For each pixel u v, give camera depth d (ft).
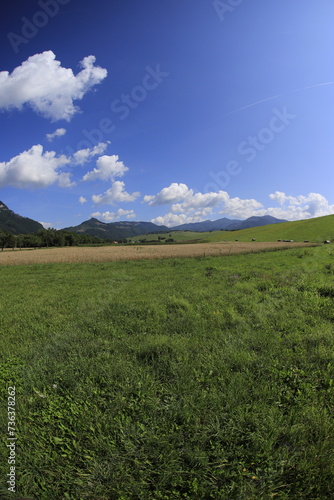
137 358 16.26
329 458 8.47
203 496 7.77
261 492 7.70
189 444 9.37
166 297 31.14
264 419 10.12
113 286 43.16
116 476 8.45
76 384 13.39
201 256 112.06
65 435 10.28
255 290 32.58
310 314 22.17
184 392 12.10
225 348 16.38
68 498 8.02
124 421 10.48
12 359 16.58
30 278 60.80
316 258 67.92
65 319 25.09
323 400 11.35
